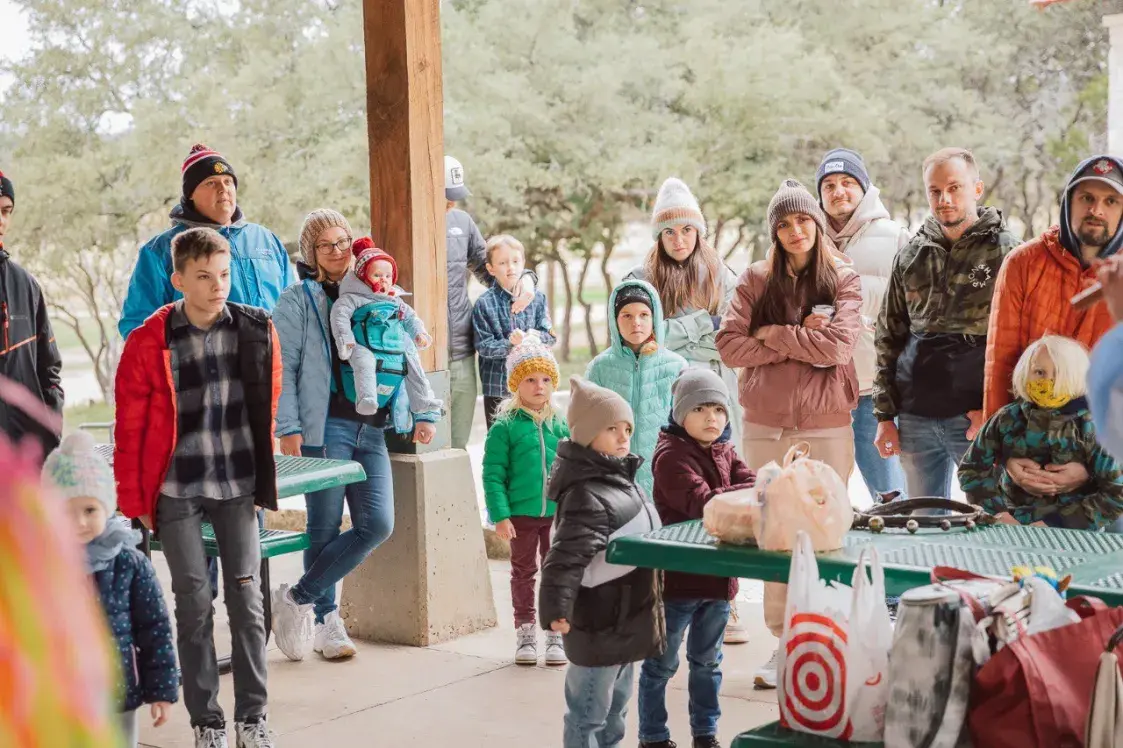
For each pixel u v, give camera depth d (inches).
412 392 177.2
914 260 163.3
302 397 171.5
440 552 192.2
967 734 84.6
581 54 799.1
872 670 89.6
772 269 167.5
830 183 190.9
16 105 778.2
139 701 113.3
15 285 176.4
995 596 86.9
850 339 163.5
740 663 178.1
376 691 169.5
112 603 110.5
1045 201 885.8
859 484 322.7
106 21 775.1
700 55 783.7
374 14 186.1
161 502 131.7
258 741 135.2
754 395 168.2
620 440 117.1
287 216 756.0
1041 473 123.5
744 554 102.6
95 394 853.2
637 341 172.2
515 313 270.7
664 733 134.7
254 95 765.9
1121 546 105.3
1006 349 137.7
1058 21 835.4
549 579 113.2
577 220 839.1
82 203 762.2
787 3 847.1
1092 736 77.1
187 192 175.2
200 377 131.5
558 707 162.1
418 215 187.9
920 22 835.4
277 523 279.3
